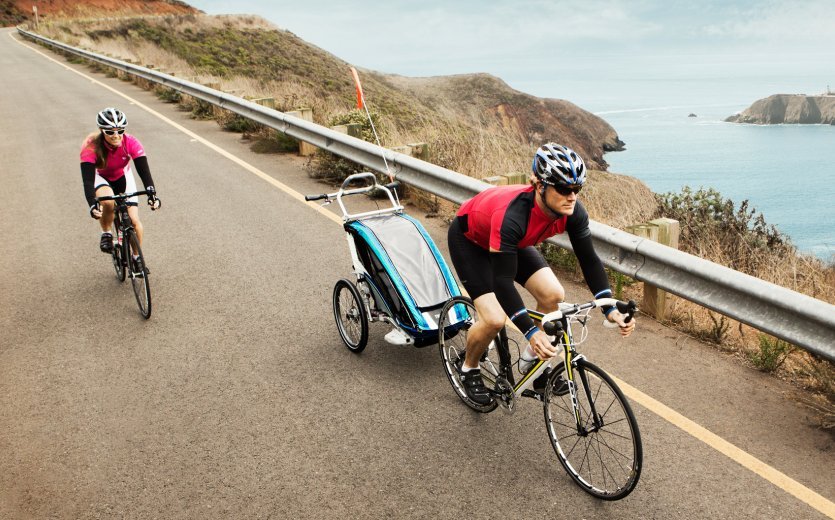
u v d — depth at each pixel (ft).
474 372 13.19
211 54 176.35
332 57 211.82
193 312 18.74
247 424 13.35
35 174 35.17
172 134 45.29
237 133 45.60
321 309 18.65
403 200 28.58
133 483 11.64
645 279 16.55
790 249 22.45
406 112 110.11
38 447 12.78
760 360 14.75
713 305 14.62
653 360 15.28
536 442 12.50
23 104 59.98
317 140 34.12
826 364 14.26
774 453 11.84
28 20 239.50
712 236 22.25
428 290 14.67
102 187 19.02
